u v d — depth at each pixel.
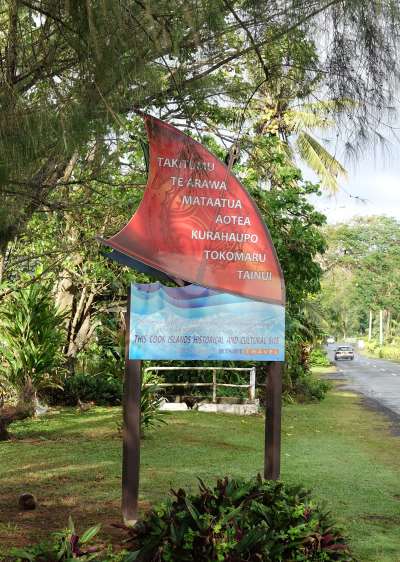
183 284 7.94
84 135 4.30
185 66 5.01
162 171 7.09
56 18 4.14
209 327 7.30
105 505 7.54
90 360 19.77
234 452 10.94
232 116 6.19
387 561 6.07
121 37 4.13
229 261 7.38
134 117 6.04
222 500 5.41
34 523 6.79
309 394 21.95
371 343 89.94
